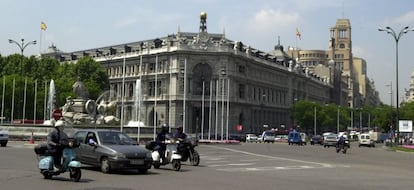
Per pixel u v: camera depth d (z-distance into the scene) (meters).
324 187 21.59
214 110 143.12
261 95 167.88
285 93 189.25
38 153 22.53
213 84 143.00
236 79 148.00
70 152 22.14
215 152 52.41
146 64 150.12
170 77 142.62
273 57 182.62
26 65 135.00
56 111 54.69
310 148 75.94
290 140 100.75
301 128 180.50
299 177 26.08
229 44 148.50
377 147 97.88
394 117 145.75
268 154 50.41
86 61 136.38
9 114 124.00
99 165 26.14
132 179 23.22
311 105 172.25
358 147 94.50
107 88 139.12
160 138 30.47
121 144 26.88
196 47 142.12
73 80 131.50
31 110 125.44
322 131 198.50
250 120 157.75
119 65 159.62
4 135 52.59
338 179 25.44
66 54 185.25
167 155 30.55
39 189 18.97
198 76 142.62
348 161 42.53
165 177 24.53
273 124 177.62
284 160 40.66
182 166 32.38
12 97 116.50
